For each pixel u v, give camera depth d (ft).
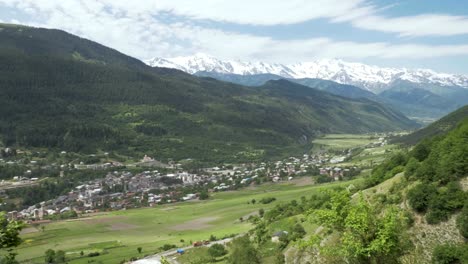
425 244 202.80
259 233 415.64
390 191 268.00
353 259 114.83
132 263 423.64
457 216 204.44
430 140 329.52
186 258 426.10
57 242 534.37
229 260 373.20
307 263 200.23
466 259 174.09
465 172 227.61
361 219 109.19
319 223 125.29
